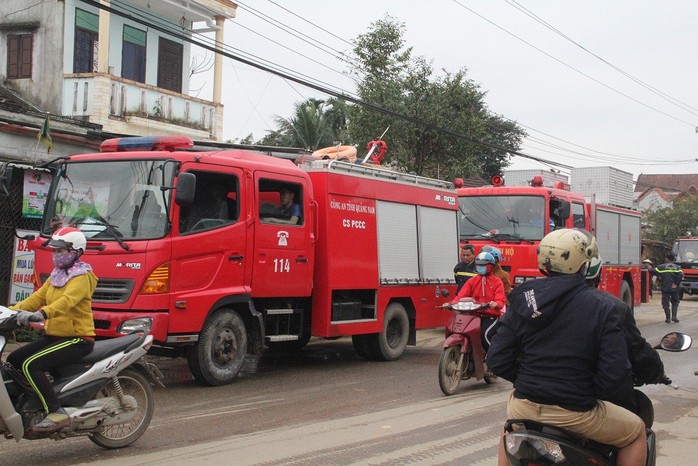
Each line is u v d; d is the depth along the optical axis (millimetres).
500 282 9422
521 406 3865
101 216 8914
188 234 8906
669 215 43000
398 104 21625
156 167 8875
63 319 5875
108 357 6164
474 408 8531
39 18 18500
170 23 20766
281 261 10195
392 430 7359
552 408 3760
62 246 5875
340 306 11180
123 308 8531
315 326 11016
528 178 30953
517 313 3865
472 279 9562
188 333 8961
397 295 12406
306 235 10641
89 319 6082
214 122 20547
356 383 10109
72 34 18500
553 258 3818
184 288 8852
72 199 9180
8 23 18719
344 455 6363
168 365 11305
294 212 10547
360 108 22141
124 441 6434
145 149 9523
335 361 12344
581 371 3719
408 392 9500
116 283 8594
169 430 7109
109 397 6297
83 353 6004
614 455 3994
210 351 9297
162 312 8617
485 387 9969
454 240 14102
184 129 19531
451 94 22156
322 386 9812
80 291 5898
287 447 6578
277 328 10562
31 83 18266
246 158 9953
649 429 4312
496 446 6820
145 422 6602
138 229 8711
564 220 15516
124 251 8586
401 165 22469
